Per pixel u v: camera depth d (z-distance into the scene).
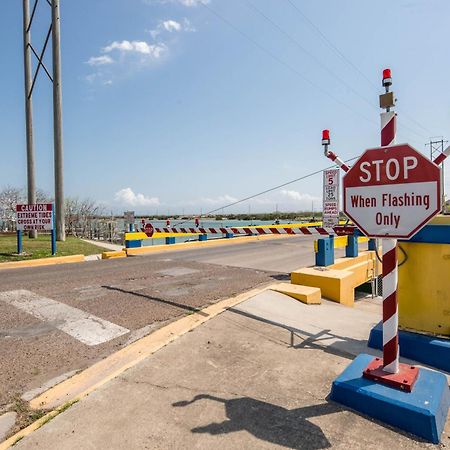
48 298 6.82
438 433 2.61
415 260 4.17
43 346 4.50
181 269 10.33
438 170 2.84
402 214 3.00
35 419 2.93
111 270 10.16
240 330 4.70
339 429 2.70
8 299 6.77
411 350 4.00
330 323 5.26
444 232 3.95
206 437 2.61
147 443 2.56
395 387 2.95
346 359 3.92
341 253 12.82
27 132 18.69
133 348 4.27
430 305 4.09
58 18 17.89
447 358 3.80
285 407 2.98
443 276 4.02
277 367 3.70
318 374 3.55
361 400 2.90
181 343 4.26
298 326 4.98
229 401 3.06
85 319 5.51
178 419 2.81
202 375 3.51
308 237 23.02
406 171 2.98
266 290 6.66
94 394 3.17
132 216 18.17
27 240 18.14
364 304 8.53
